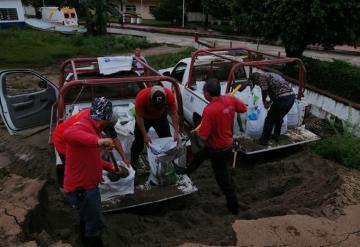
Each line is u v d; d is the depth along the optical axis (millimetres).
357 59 25484
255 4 16969
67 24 36094
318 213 5090
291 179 6375
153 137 5773
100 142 3600
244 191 6383
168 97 5277
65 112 6500
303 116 7727
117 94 6926
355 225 4797
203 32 37656
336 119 9500
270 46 29531
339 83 15930
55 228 5086
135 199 5156
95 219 4113
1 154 7625
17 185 5730
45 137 8234
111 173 4926
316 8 14875
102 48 25062
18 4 30406
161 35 34781
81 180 3953
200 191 6258
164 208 5719
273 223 4789
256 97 7234
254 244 4406
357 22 15664
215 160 5234
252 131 7176
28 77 15039
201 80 8852
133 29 38156
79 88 6719
